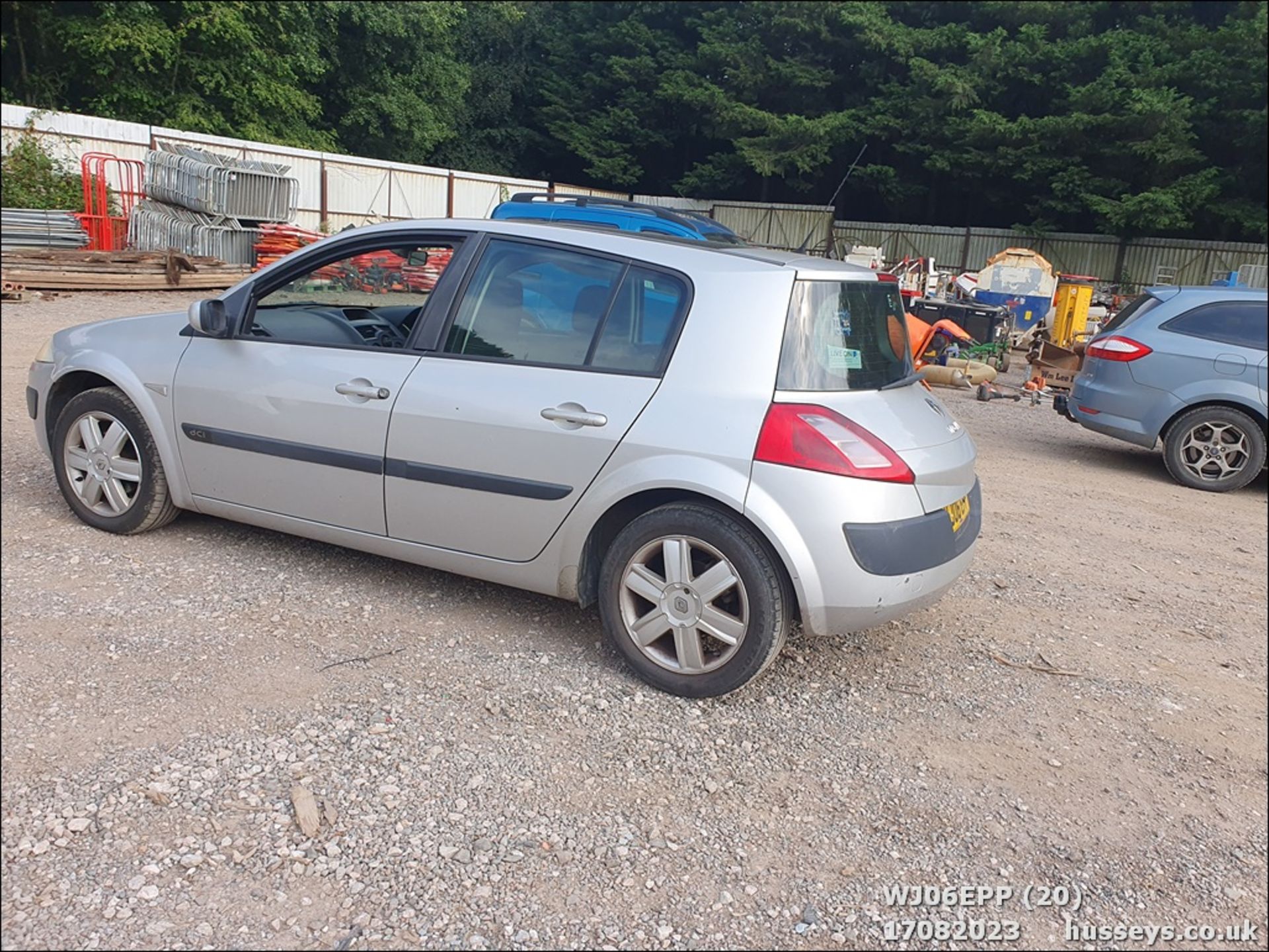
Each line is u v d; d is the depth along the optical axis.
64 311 14.61
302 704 3.35
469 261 4.04
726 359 3.52
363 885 2.51
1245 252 29.53
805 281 3.62
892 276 4.16
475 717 3.35
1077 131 31.75
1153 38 32.31
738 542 3.41
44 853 2.55
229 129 29.94
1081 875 2.80
